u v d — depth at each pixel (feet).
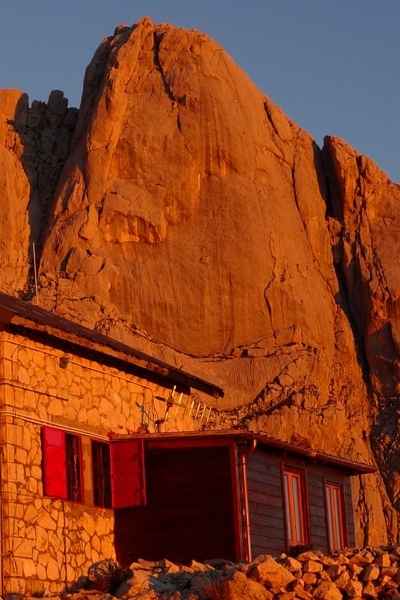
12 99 242.78
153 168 212.64
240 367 202.18
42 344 82.69
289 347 207.82
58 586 79.71
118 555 88.07
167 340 203.31
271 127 233.55
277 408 195.93
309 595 68.69
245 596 67.10
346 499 107.45
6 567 75.41
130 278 204.44
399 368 218.59
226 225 211.61
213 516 86.99
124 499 88.74
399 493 202.28
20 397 79.36
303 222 229.25
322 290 223.51
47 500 80.43
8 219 212.43
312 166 237.66
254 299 208.85
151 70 222.28
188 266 207.72
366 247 231.09
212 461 88.12
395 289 222.89
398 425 211.20
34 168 231.09
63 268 202.90
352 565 71.77
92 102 227.20
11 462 77.36
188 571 76.33
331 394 212.64
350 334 222.69
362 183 236.43
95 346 86.63
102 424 89.15
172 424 101.24
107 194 209.46
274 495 92.27
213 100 217.77
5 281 200.54
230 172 216.13
